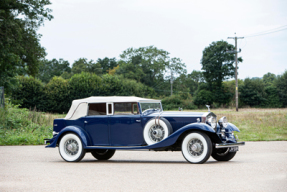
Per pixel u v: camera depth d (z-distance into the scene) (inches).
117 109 358.0
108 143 358.3
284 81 3038.9
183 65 3649.1
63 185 221.8
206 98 2874.0
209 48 2992.1
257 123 855.7
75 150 358.0
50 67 4057.6
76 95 2272.4
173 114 348.2
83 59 3794.3
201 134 315.3
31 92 2174.0
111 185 219.9
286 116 1044.5
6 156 405.1
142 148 335.6
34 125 725.9
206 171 271.4
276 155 384.8
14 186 220.2
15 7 1188.5
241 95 2935.5
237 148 349.1
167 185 217.2
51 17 1283.2
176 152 462.9
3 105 807.1
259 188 203.3
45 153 440.5
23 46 1275.8
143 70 3631.9
